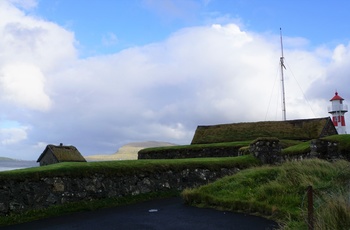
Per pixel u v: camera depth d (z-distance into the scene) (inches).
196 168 651.5
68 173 516.4
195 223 390.0
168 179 617.3
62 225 405.1
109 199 540.1
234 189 507.2
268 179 514.0
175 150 1262.3
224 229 362.0
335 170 507.5
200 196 509.7
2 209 448.8
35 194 478.6
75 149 1309.1
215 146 1192.8
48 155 1224.2
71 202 506.0
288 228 326.0
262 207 429.4
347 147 834.2
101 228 381.7
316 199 378.9
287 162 585.3
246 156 741.3
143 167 598.5
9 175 466.6
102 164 570.6
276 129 1441.9
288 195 444.8
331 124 1418.6
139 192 578.6
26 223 430.6
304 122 1429.6
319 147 794.8
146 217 430.0
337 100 2053.4
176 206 501.4
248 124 1535.4
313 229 267.3
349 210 284.2
